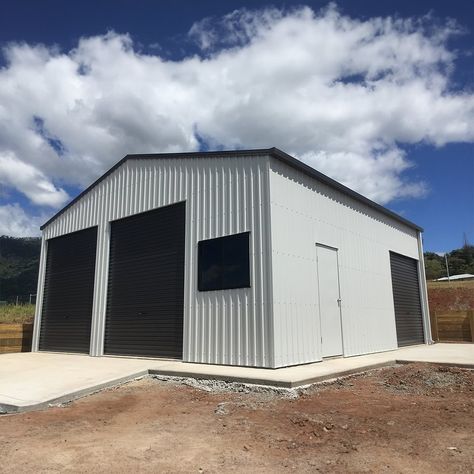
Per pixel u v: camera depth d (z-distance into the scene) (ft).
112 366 33.27
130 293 41.60
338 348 38.22
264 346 30.25
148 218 41.60
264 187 32.65
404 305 56.03
